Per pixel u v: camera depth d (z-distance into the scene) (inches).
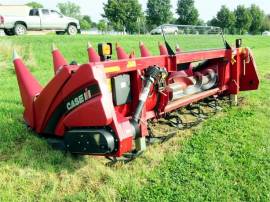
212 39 203.0
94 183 121.0
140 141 133.3
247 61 219.1
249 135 166.9
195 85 193.9
